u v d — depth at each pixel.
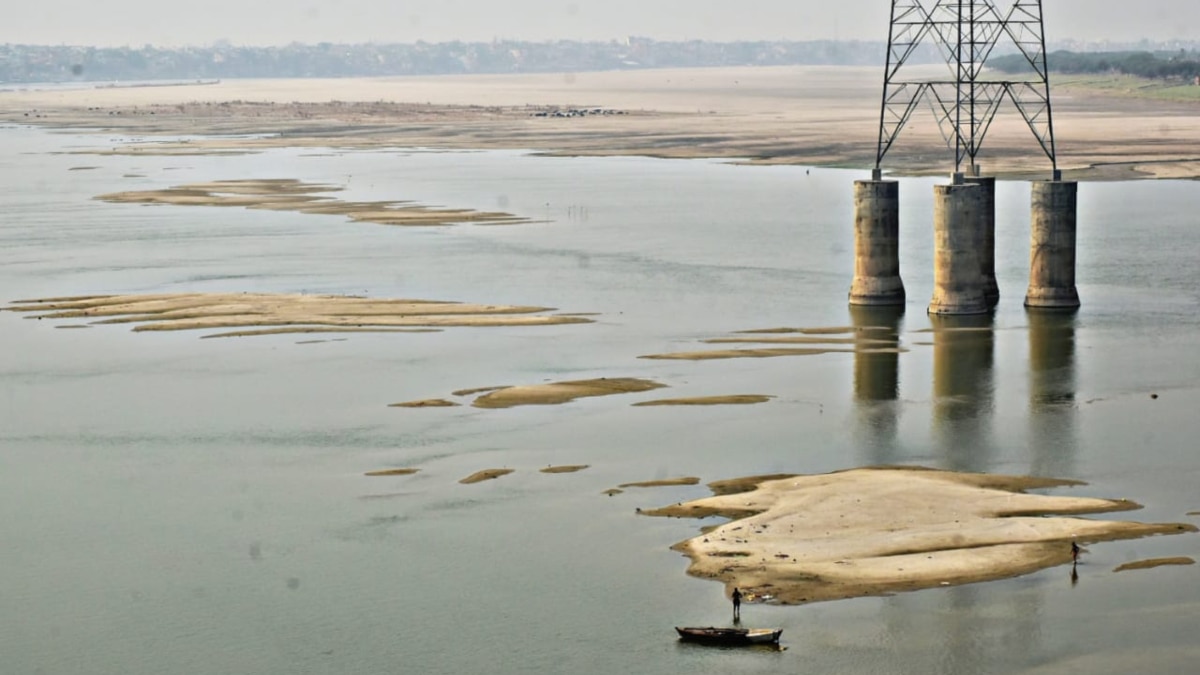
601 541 73.44
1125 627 63.44
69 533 76.44
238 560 72.50
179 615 66.88
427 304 129.62
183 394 101.75
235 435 91.94
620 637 63.78
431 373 105.81
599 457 86.25
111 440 91.81
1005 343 113.62
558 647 63.12
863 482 80.25
